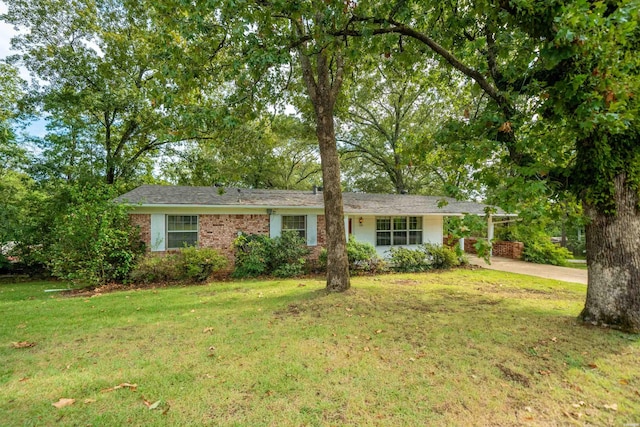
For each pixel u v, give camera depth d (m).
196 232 11.23
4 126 12.05
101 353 4.02
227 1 4.55
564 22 3.29
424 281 9.31
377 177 24.72
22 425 2.55
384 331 4.71
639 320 4.35
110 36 12.66
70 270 8.86
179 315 5.79
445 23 6.49
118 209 9.09
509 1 4.11
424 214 13.35
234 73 5.98
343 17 5.28
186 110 6.21
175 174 17.64
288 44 5.38
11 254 11.03
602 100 3.52
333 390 3.08
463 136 5.48
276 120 12.11
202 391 3.07
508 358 3.73
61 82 12.75
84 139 13.25
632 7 3.11
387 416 2.67
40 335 4.73
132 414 2.71
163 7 4.83
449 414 2.70
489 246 4.25
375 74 16.80
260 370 3.50
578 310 5.77
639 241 4.46
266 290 8.09
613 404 2.80
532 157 4.96
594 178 4.50
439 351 3.96
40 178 12.67
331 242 7.41
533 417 2.64
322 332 4.70
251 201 11.90
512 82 5.21
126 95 12.55
